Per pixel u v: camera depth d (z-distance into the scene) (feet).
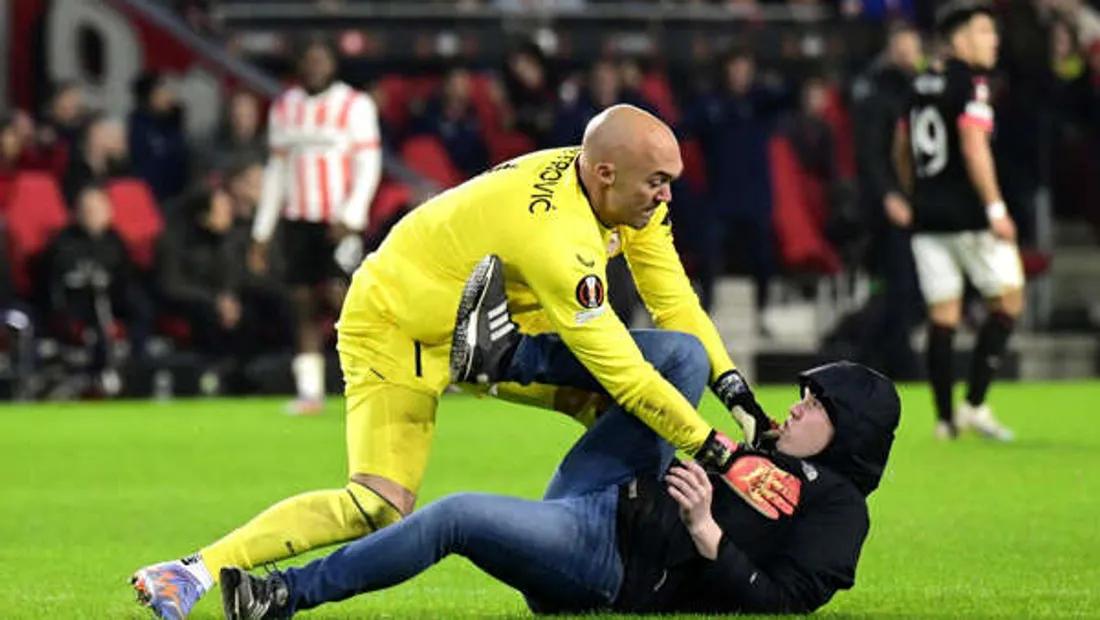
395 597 78.84
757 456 67.87
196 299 206.80
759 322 223.51
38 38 228.84
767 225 217.15
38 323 204.13
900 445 145.18
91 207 200.54
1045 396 199.00
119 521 107.55
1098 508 108.88
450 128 222.48
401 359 70.64
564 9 247.29
